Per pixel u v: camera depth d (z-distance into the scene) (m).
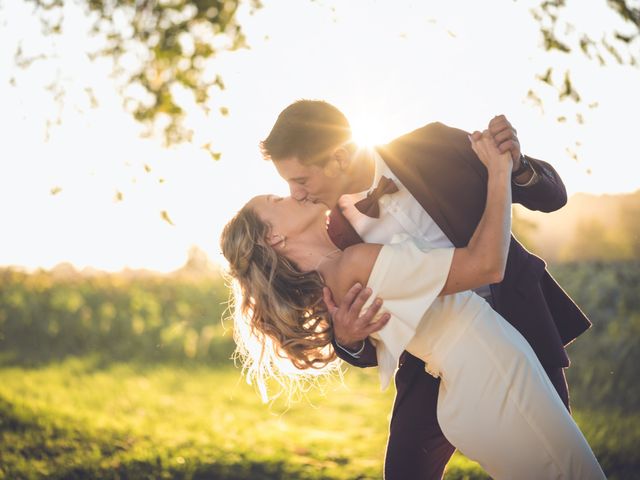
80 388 8.85
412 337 2.62
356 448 5.99
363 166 2.76
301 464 5.30
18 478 4.80
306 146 2.64
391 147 2.78
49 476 4.87
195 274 14.66
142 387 9.20
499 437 2.57
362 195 2.75
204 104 4.52
